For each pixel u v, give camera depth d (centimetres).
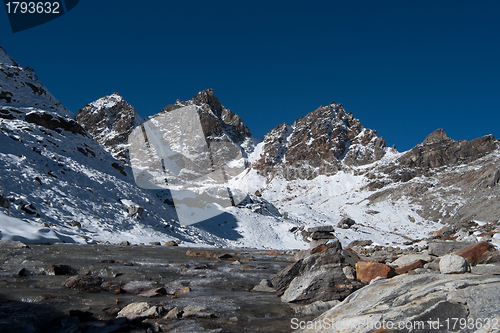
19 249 823
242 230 3441
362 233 4119
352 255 535
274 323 338
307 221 4712
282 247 3281
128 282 553
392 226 5538
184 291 488
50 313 344
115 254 952
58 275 567
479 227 1168
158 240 2133
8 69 3938
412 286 311
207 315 355
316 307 385
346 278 453
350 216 6297
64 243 1210
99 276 591
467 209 5347
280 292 469
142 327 319
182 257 1030
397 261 584
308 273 463
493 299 248
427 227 5331
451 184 6781
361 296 327
